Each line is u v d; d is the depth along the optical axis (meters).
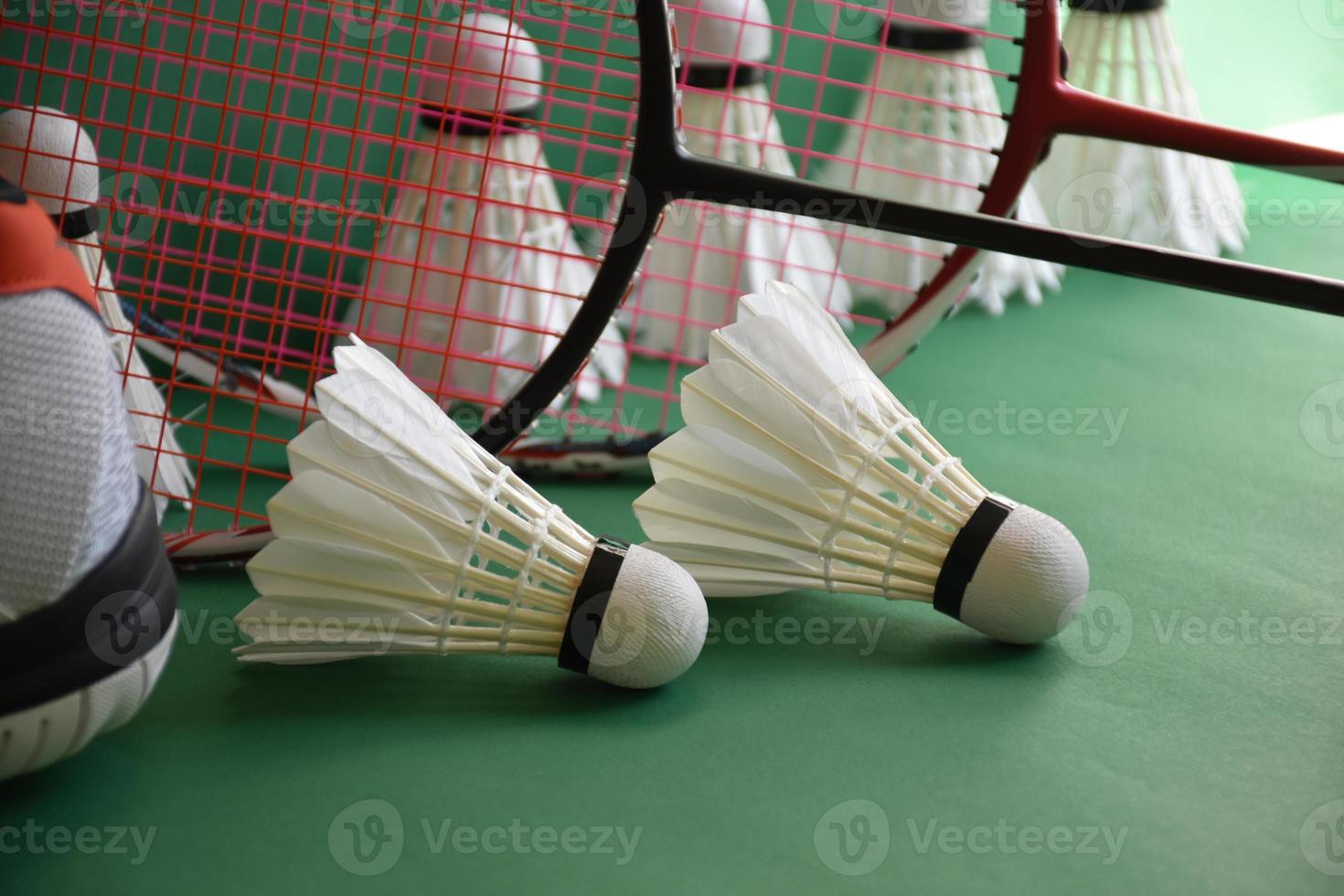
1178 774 1.11
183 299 1.98
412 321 1.98
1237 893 0.96
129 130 1.47
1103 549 1.53
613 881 0.96
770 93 2.46
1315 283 1.29
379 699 1.20
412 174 1.98
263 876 0.96
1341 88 3.26
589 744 1.13
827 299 2.32
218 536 1.41
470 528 1.17
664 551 1.32
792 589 1.33
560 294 1.47
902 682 1.24
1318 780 1.11
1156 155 2.62
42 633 0.94
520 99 1.93
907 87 2.39
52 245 0.97
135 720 1.15
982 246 1.32
